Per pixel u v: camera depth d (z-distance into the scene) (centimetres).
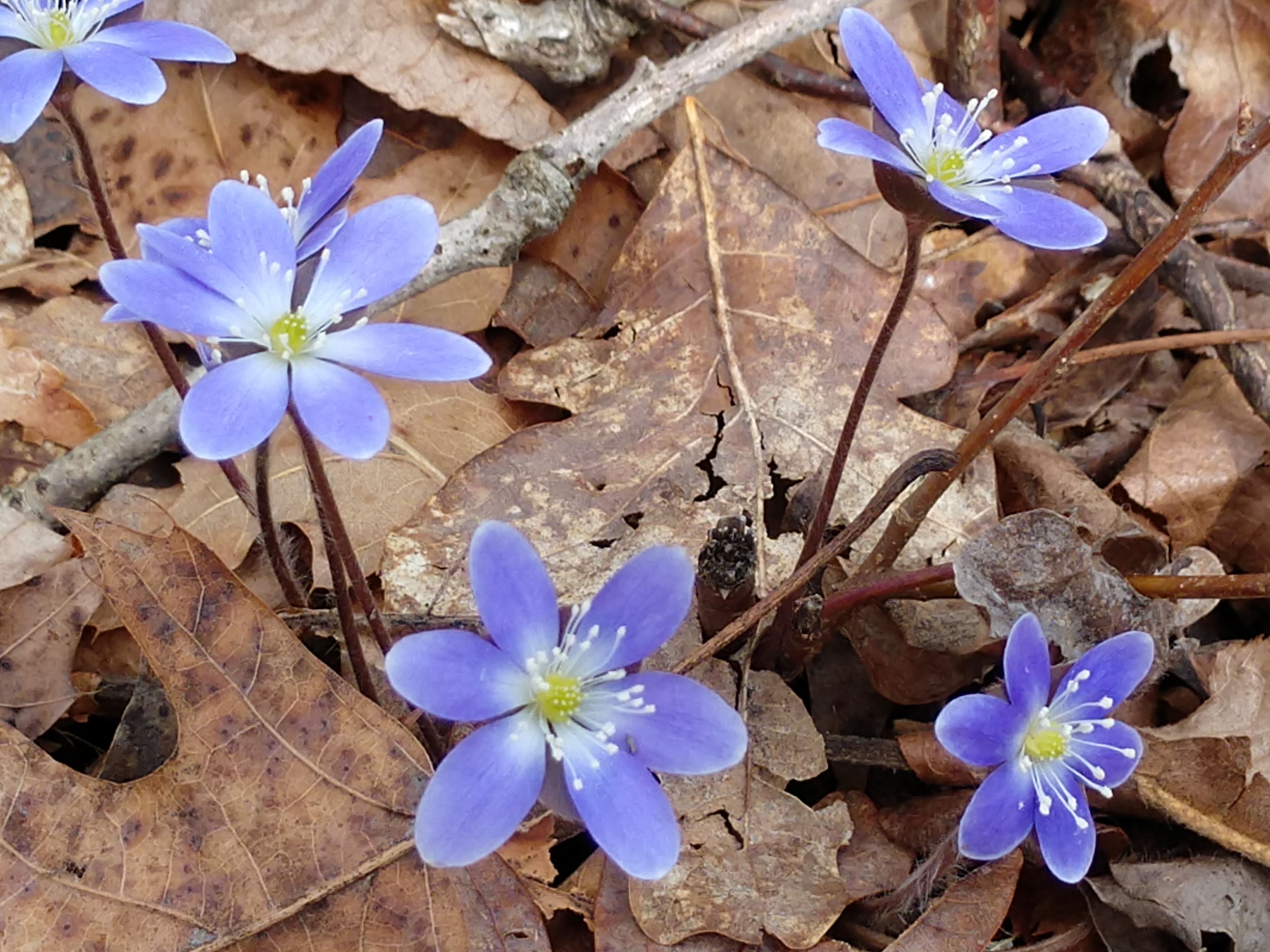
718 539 12
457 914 10
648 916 11
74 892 10
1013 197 11
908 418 15
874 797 13
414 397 15
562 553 13
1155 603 12
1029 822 11
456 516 13
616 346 15
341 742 11
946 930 11
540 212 15
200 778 10
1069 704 11
